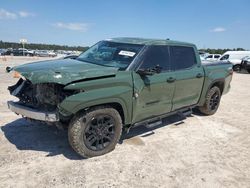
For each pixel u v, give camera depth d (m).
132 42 4.78
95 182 3.34
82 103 3.50
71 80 3.42
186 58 5.44
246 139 5.14
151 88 4.44
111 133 4.07
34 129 5.00
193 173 3.70
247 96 10.02
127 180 3.43
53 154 4.02
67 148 4.25
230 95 10.08
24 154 3.97
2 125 5.15
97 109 3.81
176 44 5.25
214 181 3.53
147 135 5.04
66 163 3.77
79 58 4.97
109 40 5.21
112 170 3.65
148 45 4.59
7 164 3.64
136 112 4.31
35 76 3.46
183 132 5.35
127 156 4.09
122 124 4.26
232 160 4.18
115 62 4.40
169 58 4.97
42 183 3.25
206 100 6.32
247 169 3.92
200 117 6.52
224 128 5.75
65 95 3.55
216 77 6.22
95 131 3.88
